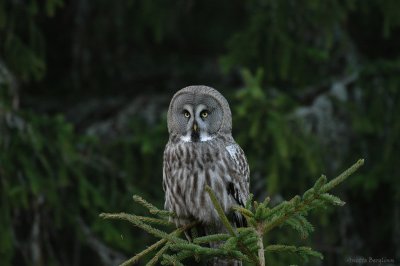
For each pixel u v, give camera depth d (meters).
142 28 15.48
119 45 15.76
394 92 14.09
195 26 16.69
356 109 13.79
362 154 14.23
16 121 12.35
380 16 15.88
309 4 13.46
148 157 13.86
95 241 13.16
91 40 15.59
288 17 13.98
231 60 13.98
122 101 15.45
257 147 12.63
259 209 5.89
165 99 14.94
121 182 13.45
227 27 16.72
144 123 14.38
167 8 15.23
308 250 6.43
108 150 13.77
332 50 14.88
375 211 14.83
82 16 15.38
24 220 13.03
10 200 11.86
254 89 12.68
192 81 16.45
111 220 13.12
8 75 12.55
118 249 13.56
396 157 13.85
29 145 12.23
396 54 16.19
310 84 14.45
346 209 14.12
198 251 6.04
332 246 14.03
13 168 12.04
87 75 15.70
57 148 12.62
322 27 13.98
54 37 15.98
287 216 5.97
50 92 15.80
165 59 16.67
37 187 11.91
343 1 14.17
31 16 13.41
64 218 12.88
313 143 12.96
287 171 12.95
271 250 6.43
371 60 15.77
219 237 5.94
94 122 15.21
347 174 5.78
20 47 13.08
